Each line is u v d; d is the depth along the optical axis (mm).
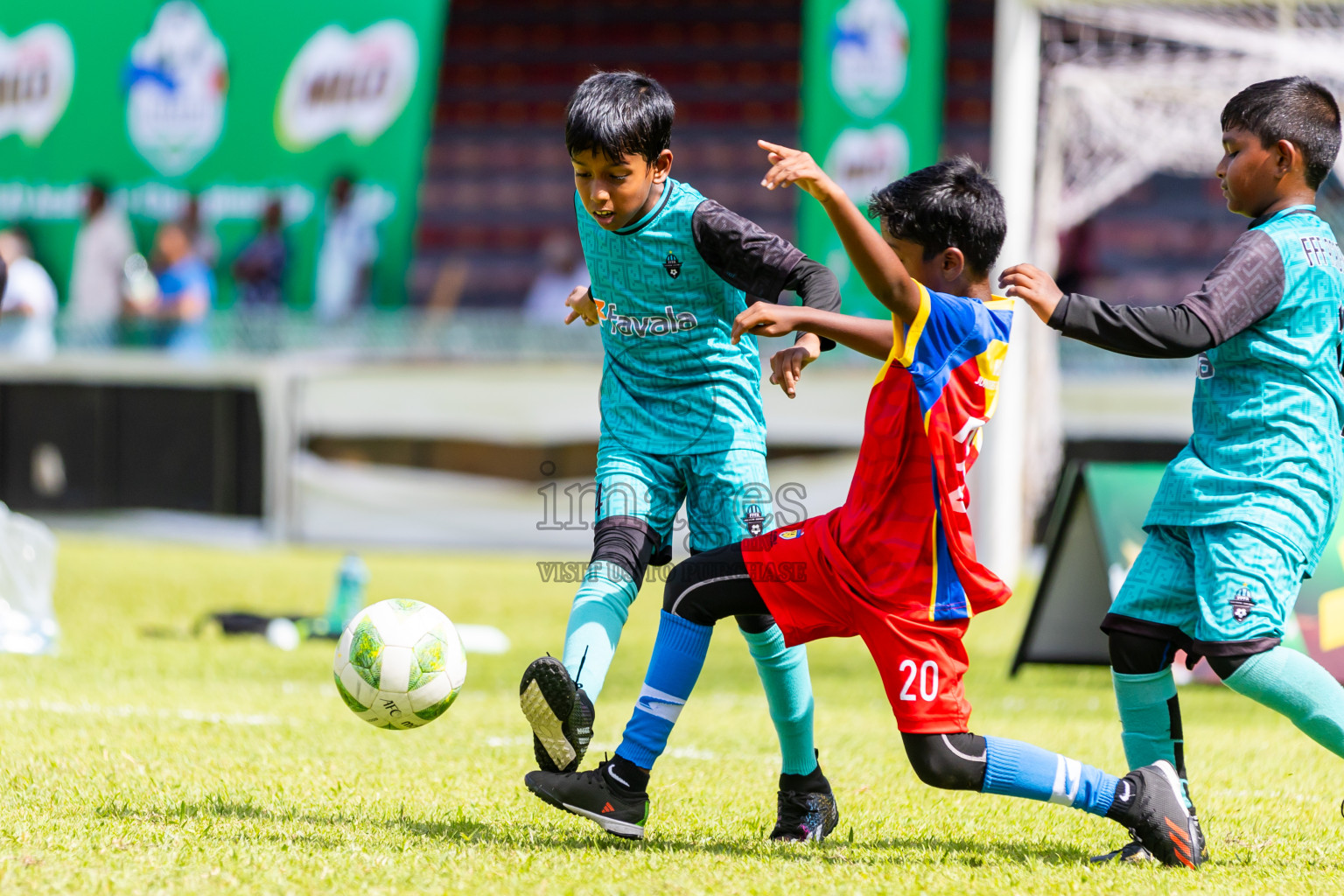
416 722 12297
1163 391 39094
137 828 11328
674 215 11602
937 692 10516
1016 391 36719
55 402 45094
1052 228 43250
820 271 11570
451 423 42375
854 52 39938
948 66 63031
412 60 48438
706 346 11898
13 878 9656
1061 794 10695
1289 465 11055
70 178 51344
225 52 49906
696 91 67812
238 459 43719
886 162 39906
